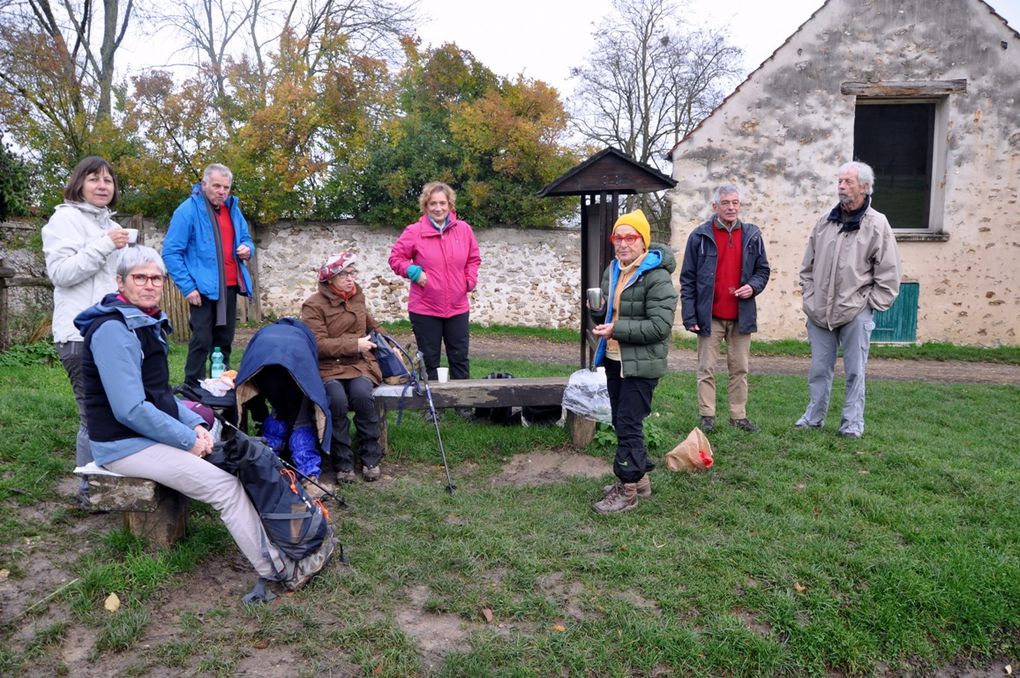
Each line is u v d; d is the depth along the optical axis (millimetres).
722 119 11750
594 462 4711
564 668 2648
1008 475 4465
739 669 2705
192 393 3918
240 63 13633
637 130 18797
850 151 11703
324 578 3102
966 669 2867
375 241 13195
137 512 3152
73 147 12172
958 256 11695
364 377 4398
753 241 5180
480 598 3033
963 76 11484
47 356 7477
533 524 3723
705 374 5285
